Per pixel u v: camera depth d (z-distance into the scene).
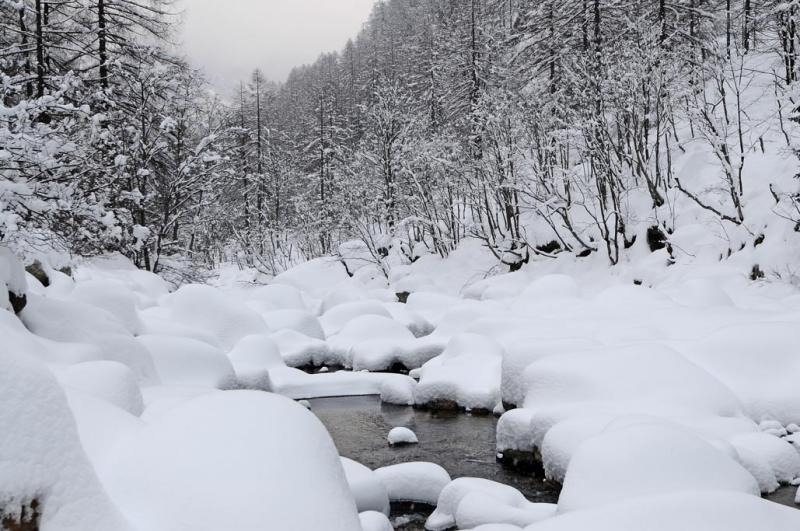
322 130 49.25
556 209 25.52
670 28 28.12
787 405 9.34
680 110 25.02
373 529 5.80
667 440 5.64
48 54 21.20
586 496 5.39
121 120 23.44
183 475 3.51
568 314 15.78
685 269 20.44
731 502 4.16
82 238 10.39
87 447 3.90
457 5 47.16
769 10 25.17
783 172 20.25
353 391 14.71
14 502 2.60
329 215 42.00
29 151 8.51
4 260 8.89
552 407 9.23
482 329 15.11
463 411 12.79
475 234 29.19
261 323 17.20
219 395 4.26
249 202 46.66
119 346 9.71
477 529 5.70
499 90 28.27
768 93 25.70
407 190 35.19
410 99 39.75
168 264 26.72
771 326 10.62
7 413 2.71
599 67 25.06
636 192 26.20
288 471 3.65
